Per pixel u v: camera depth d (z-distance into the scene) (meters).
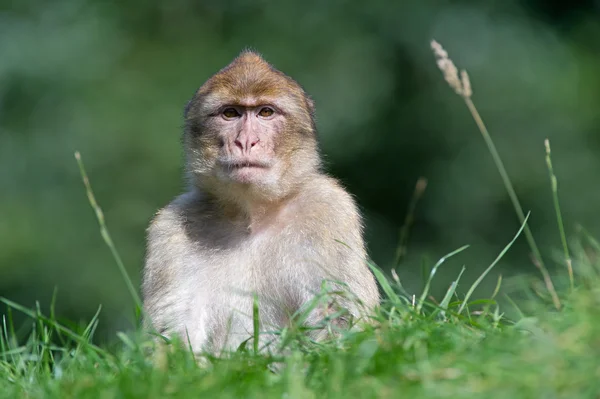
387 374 5.55
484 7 21.23
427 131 21.19
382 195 21.86
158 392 5.57
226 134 8.23
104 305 20.05
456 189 20.77
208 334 7.97
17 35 21.48
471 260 20.20
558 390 5.17
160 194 21.05
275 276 7.98
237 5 22.84
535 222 20.28
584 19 21.80
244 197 8.12
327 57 21.80
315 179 8.39
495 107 20.52
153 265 8.14
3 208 20.66
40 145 21.05
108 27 22.27
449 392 5.27
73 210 20.84
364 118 21.59
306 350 6.56
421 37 21.05
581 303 6.11
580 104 20.52
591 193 20.20
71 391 5.89
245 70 8.38
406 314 6.82
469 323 6.76
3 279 20.05
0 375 7.06
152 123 21.27
